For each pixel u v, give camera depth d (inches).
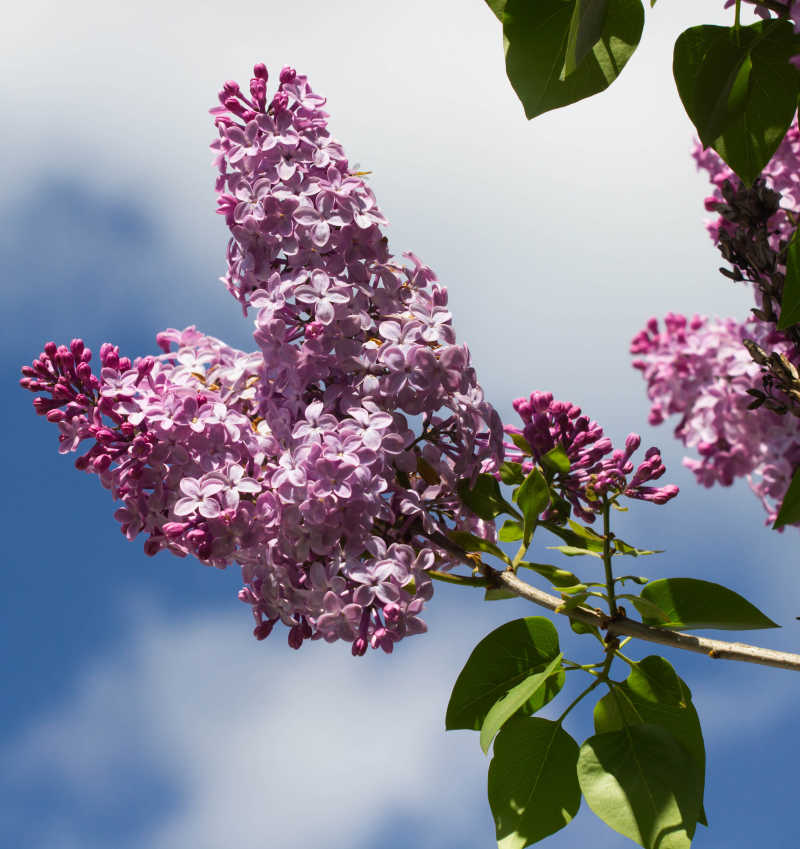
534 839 44.6
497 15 44.4
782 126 45.6
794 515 45.4
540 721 45.3
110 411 45.5
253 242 45.8
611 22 44.1
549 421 47.4
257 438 45.3
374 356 45.3
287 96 46.1
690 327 59.1
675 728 45.3
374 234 45.7
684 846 43.6
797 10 44.8
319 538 44.7
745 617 45.2
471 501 46.1
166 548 45.9
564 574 45.6
